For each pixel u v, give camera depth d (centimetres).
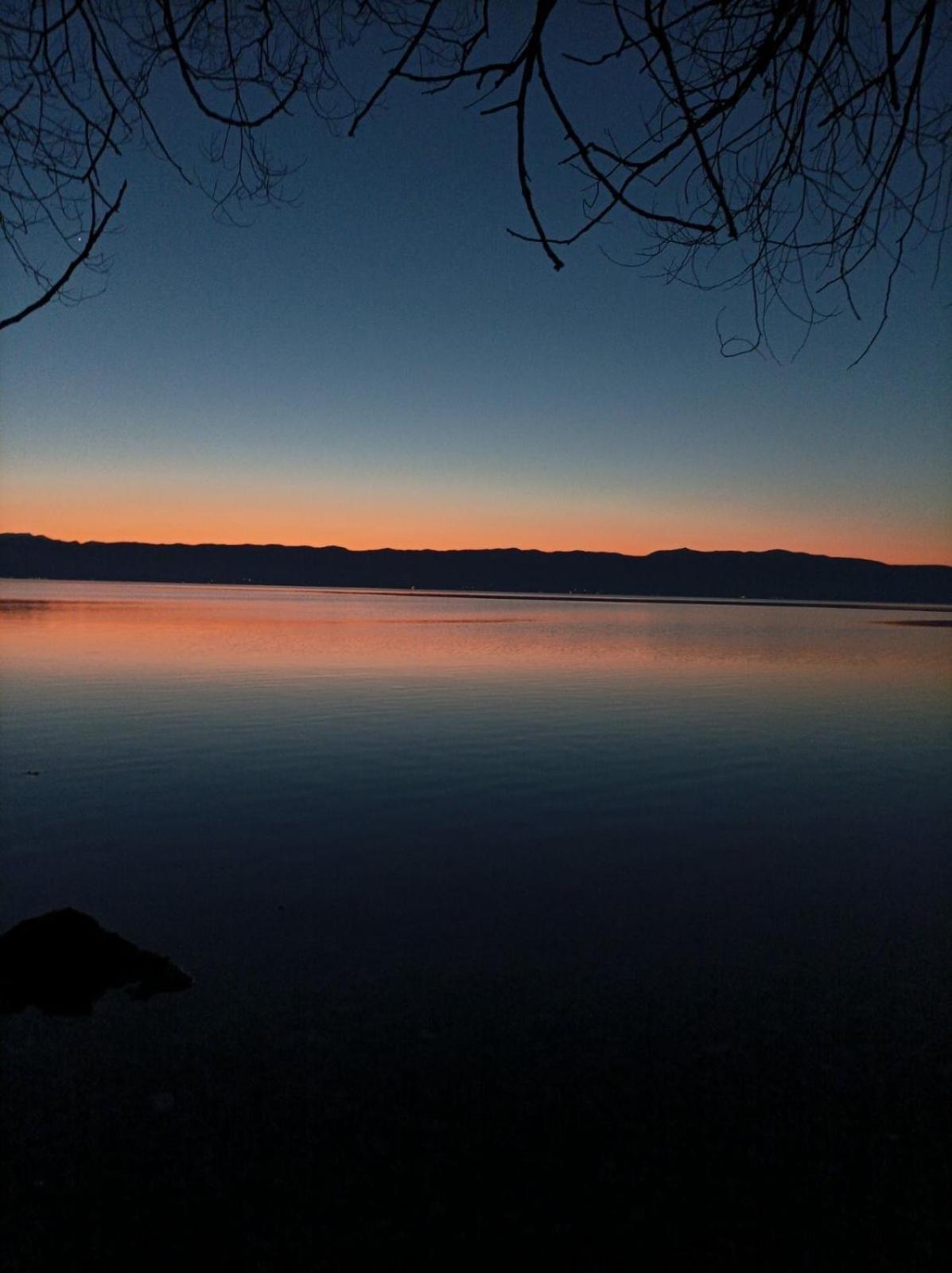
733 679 2273
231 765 1070
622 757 1159
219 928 554
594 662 2720
